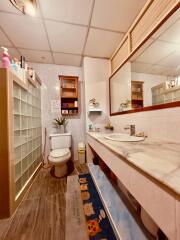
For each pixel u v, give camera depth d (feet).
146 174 1.69
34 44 6.21
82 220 3.64
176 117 3.15
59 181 5.99
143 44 4.28
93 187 5.21
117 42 6.13
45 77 8.33
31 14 4.40
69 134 7.91
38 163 7.48
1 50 6.47
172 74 3.31
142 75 4.53
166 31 3.38
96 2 4.04
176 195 1.18
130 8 4.27
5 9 4.23
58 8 4.22
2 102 3.93
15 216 3.88
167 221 1.30
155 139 3.79
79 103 8.75
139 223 3.29
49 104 8.37
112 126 7.35
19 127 5.02
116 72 6.75
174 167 1.62
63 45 6.33
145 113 4.33
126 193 4.37
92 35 5.60
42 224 3.56
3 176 3.87
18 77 4.82
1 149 3.88
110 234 3.09
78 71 8.75
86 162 8.16
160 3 3.58
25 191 5.02
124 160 2.39
